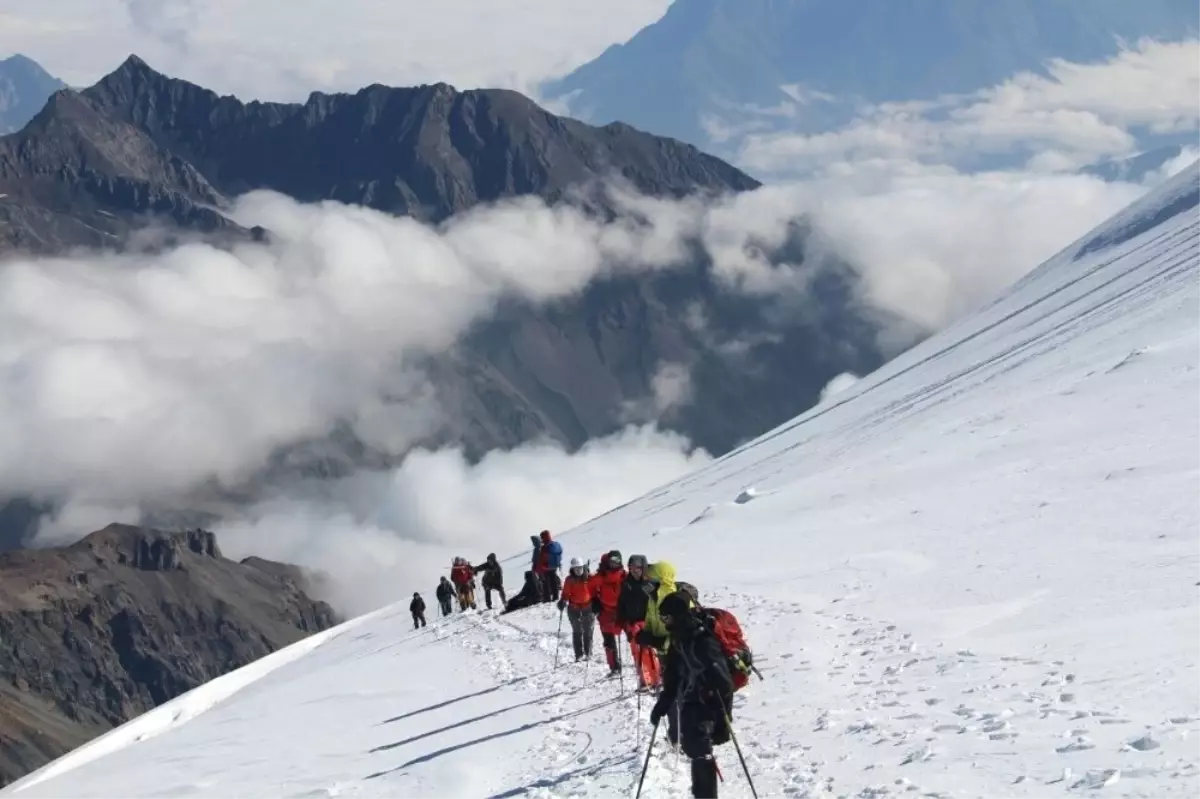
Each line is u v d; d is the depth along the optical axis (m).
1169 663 12.09
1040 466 30.16
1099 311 69.56
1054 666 13.33
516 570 69.25
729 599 24.52
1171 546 18.03
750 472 73.12
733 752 13.45
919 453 41.78
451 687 26.30
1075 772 9.52
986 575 20.12
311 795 16.97
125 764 27.42
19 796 28.48
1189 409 30.58
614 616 21.12
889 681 14.95
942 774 10.42
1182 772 8.83
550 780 14.47
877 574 23.30
